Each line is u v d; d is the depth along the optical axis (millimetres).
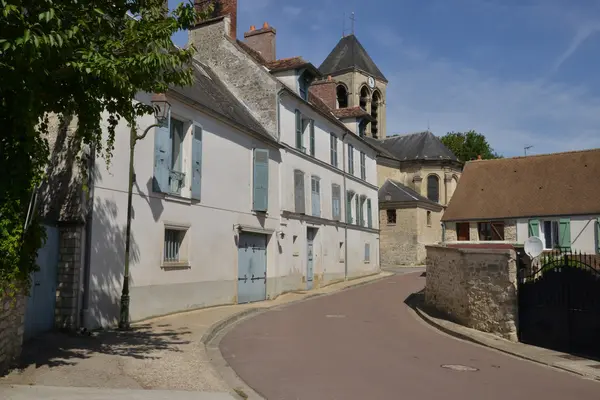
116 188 11922
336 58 51938
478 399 7039
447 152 47188
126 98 7914
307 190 23359
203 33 22984
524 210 29594
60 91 7391
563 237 28234
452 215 31438
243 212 17922
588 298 10602
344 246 27719
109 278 11617
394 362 9320
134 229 12516
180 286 14305
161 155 13586
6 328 6844
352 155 29531
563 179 30109
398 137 49875
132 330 11266
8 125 6746
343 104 51000
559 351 10844
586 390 7836
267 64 24000
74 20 7059
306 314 15852
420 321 15016
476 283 13117
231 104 19641
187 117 14797
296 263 22078
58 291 10656
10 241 6621
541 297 11609
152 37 7750
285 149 21297
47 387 6312
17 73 6301
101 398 5980
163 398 6230
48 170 11156
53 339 9633
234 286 17188
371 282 27438
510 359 10148
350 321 14602
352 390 7250
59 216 10836
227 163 17000
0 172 6629
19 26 6098
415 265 40688
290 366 8727
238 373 8164
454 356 10156
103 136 11594
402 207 41781
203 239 15492
